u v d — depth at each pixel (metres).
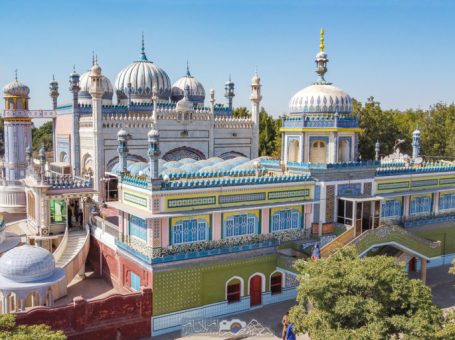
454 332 11.21
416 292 12.01
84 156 30.80
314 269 13.20
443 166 26.03
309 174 21.00
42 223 23.77
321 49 24.08
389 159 31.25
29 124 31.38
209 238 18.80
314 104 22.75
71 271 20.81
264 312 19.27
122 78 33.88
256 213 19.83
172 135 31.14
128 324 16.88
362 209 21.28
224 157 33.56
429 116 53.31
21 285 16.98
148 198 17.61
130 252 18.91
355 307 11.62
